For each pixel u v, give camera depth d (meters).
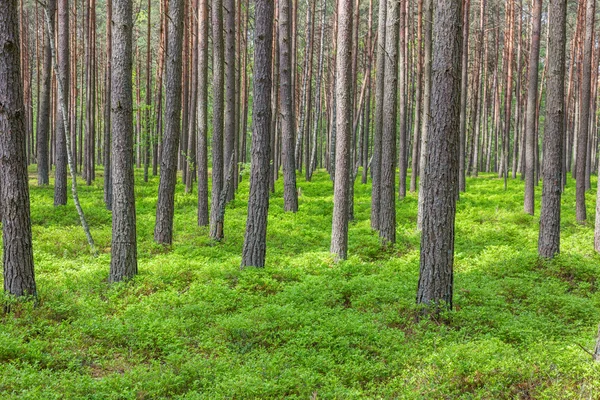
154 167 38.19
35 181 31.28
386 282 11.02
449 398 5.95
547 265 12.53
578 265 12.16
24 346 7.12
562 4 12.81
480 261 13.33
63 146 21.75
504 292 10.48
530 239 16.58
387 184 15.73
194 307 9.29
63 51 21.98
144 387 6.30
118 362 7.21
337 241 13.70
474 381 6.24
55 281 10.96
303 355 7.33
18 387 6.07
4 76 8.30
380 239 15.69
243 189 28.70
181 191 28.38
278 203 24.47
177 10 14.88
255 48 11.90
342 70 13.48
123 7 10.98
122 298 10.20
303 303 9.69
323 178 36.22
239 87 27.77
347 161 13.62
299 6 43.66
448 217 8.92
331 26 39.09
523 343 7.50
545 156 13.16
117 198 11.19
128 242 11.27
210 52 41.31
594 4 20.23
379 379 6.79
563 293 10.55
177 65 15.04
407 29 28.31
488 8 38.00
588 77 19.97
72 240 15.65
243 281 10.95
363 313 9.16
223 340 7.96
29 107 41.25
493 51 41.12
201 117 18.14
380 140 18.80
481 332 8.13
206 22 17.92
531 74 21.61
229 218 20.12
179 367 6.94
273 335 8.12
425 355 7.21
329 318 8.73
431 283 9.02
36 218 19.03
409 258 13.96
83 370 6.89
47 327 8.08
